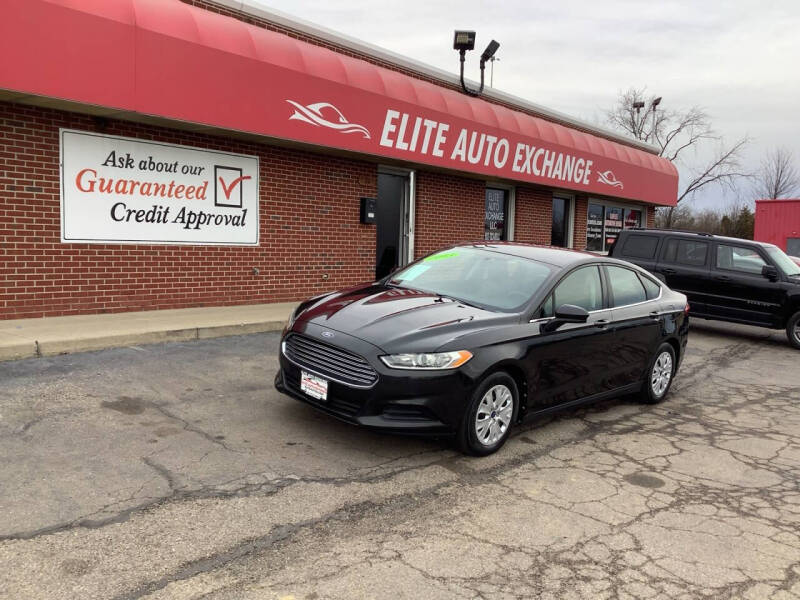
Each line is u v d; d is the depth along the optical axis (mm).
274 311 9336
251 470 4176
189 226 9039
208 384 5922
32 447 4230
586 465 4797
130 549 3139
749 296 11000
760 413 6574
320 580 3014
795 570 3424
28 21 6387
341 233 11258
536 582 3141
